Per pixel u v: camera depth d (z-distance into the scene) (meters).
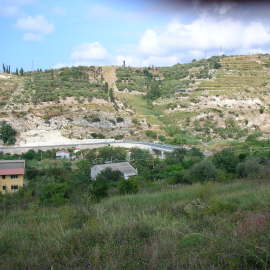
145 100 77.25
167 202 7.59
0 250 4.21
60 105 59.94
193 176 16.67
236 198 6.99
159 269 3.27
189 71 99.50
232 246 3.53
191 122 61.50
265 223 4.22
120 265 3.39
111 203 8.44
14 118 52.59
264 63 96.56
